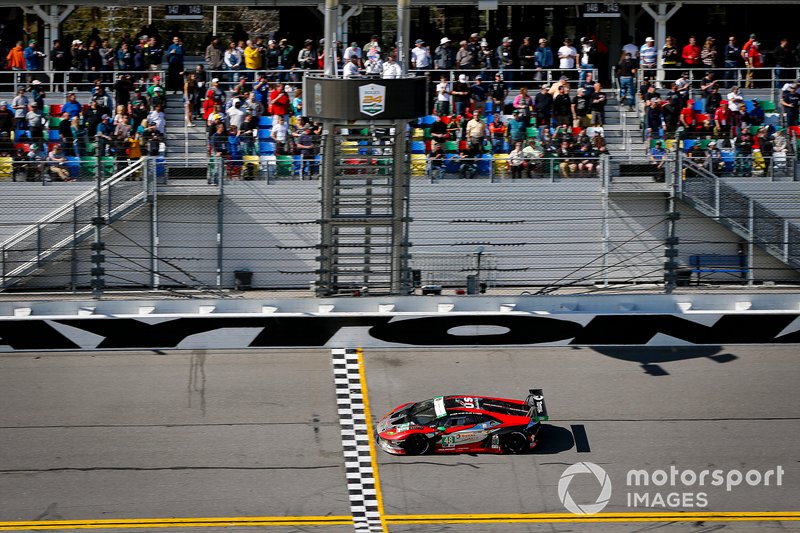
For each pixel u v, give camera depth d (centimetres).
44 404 5412
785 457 4969
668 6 8612
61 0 8306
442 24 8762
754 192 7319
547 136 7431
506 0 8412
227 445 5066
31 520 4491
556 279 6806
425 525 4459
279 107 7569
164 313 6019
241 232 7244
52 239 7031
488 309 6047
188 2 8338
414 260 7069
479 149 7425
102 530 4431
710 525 4475
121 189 7088
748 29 8919
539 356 5938
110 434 5150
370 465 4906
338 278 6912
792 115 7919
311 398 5491
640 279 7156
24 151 7262
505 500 4631
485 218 7162
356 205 6406
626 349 6016
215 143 7388
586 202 7156
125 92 7719
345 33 8450
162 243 7194
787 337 6025
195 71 7900
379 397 5503
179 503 4612
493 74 8269
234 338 6000
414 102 6116
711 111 7962
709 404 5422
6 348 5938
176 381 5647
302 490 4706
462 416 5006
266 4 8375
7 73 8238
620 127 7900
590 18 8700
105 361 5869
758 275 7156
